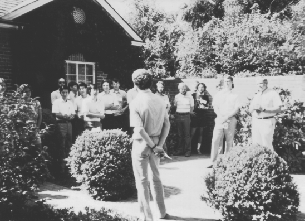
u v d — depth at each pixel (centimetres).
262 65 1404
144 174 504
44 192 688
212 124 1193
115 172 640
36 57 1130
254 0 2456
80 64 1270
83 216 481
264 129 748
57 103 854
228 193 495
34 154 529
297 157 873
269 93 745
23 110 514
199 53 1591
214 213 531
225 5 2455
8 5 1163
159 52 1914
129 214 556
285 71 1384
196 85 1184
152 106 494
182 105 1109
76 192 691
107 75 1359
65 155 835
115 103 1012
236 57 1457
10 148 496
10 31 1088
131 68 1445
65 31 1204
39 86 1134
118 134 679
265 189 488
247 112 954
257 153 509
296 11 1811
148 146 498
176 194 670
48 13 1155
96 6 1295
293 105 894
